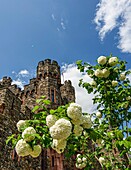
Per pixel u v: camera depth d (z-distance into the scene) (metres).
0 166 10.41
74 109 3.47
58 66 26.59
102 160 7.14
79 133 3.54
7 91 13.66
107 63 5.86
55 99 22.14
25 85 25.95
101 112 6.96
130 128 5.43
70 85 31.70
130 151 5.74
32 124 3.94
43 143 3.62
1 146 11.02
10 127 12.55
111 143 5.86
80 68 6.30
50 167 17.48
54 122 3.52
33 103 22.88
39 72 25.08
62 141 3.55
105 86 6.09
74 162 20.34
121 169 6.59
